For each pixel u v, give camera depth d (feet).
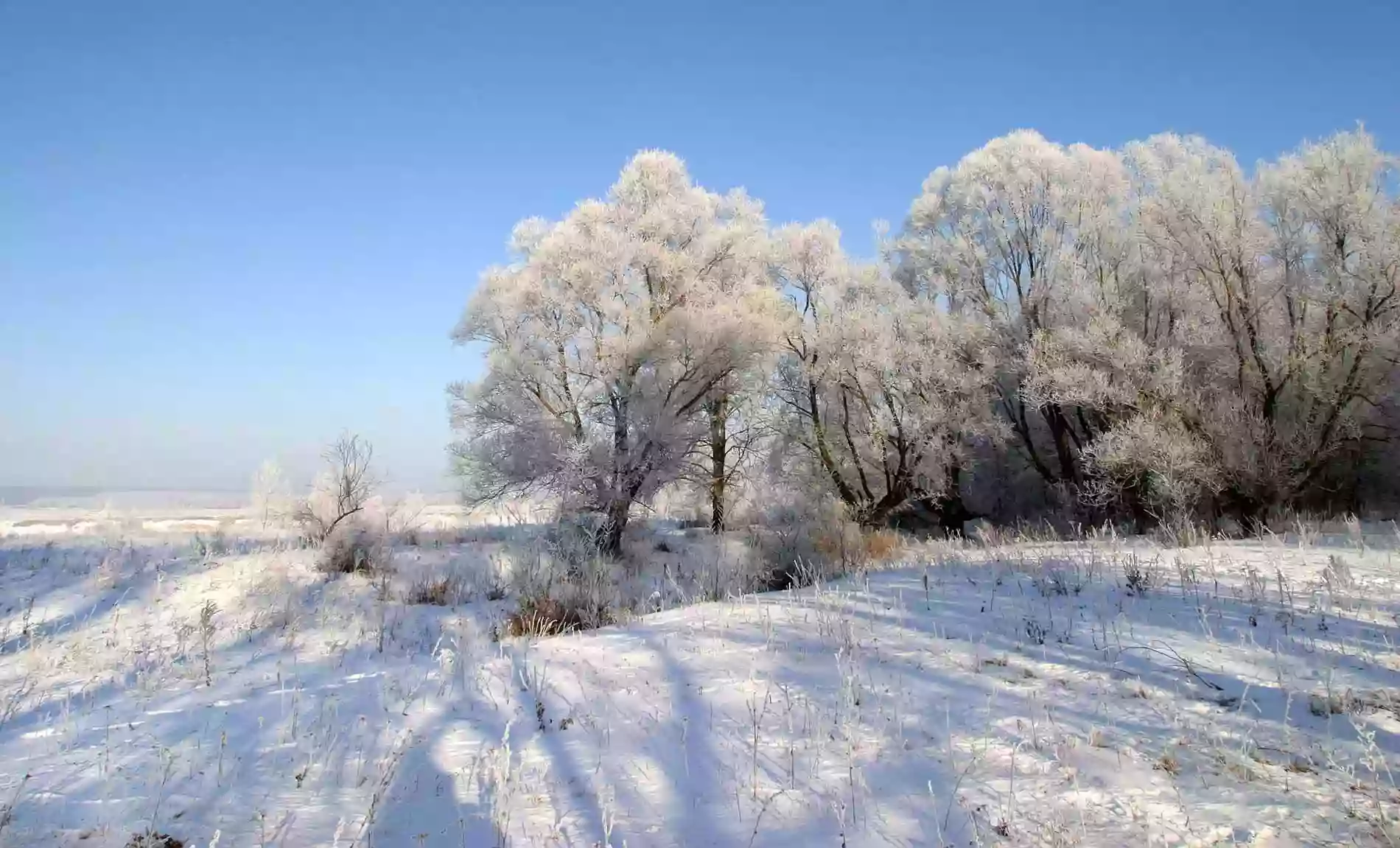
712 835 10.36
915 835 10.07
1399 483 53.26
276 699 17.62
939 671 16.88
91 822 10.96
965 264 71.46
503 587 39.70
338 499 52.85
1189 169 53.88
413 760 13.42
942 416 64.64
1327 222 48.78
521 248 69.51
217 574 41.32
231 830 10.81
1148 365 52.06
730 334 60.75
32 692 20.25
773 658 18.75
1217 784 10.93
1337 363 47.93
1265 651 16.30
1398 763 11.05
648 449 60.49
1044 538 50.19
